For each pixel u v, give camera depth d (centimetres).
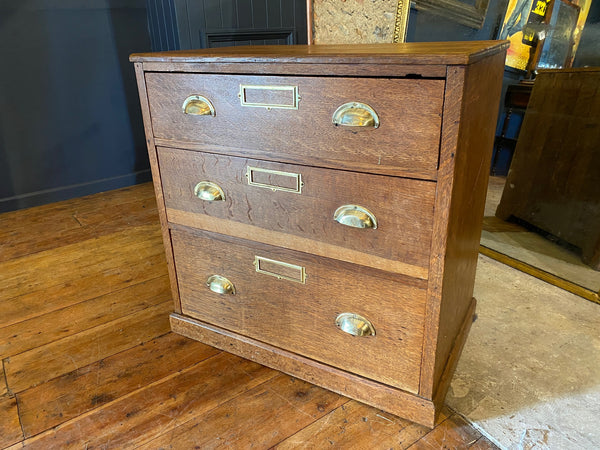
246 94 99
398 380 106
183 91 108
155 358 132
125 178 285
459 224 96
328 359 116
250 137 103
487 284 169
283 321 119
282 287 115
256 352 127
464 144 84
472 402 113
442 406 111
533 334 139
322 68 86
